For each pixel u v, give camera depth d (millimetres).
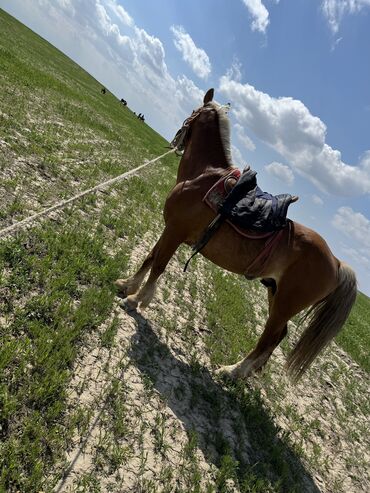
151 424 4328
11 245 5246
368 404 8867
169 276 8203
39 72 24422
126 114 44438
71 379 4164
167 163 25281
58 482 3256
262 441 5340
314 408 7168
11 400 3469
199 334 6707
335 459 6129
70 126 14578
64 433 3605
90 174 10328
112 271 6238
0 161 7797
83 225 7320
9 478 3049
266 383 6809
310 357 5773
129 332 5438
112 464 3672
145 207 11156
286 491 4840
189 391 5219
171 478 3934
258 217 5328
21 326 4328
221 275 10516
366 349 14266
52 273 5352
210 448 4629
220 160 5934
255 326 8805
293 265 5539
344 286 5695
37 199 7273
